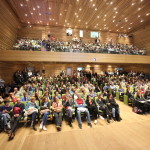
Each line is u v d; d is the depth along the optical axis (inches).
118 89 320.5
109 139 125.7
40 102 195.2
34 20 504.4
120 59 443.2
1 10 341.1
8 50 359.3
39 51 380.5
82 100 200.4
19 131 155.7
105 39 627.8
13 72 458.3
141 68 557.6
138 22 507.5
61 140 125.2
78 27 585.3
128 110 236.5
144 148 111.0
